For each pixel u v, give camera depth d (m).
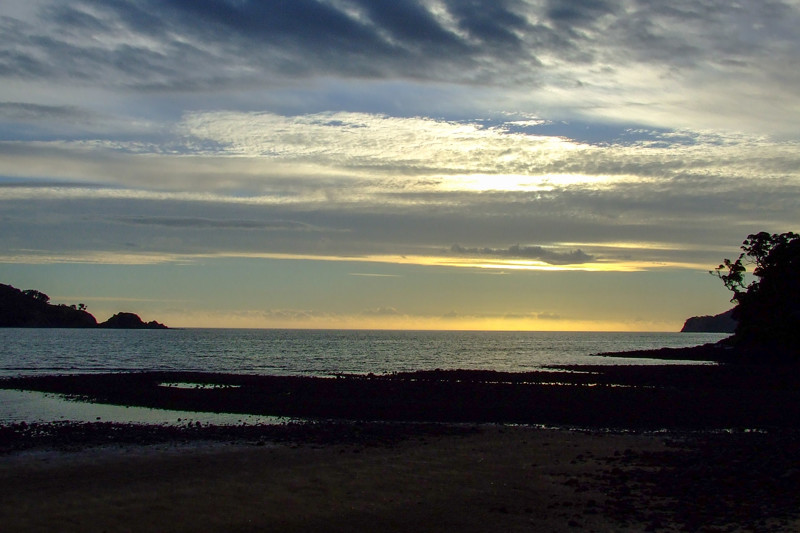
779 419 29.83
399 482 16.81
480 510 14.38
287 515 14.08
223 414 32.12
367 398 37.78
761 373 57.97
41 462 19.42
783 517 13.61
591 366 74.69
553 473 17.77
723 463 18.66
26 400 37.62
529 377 54.72
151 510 14.41
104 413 32.47
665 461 19.16
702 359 92.81
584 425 28.47
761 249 86.25
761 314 85.06
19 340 148.62
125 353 103.44
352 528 13.27
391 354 112.31
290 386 44.66
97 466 18.80
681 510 14.23
